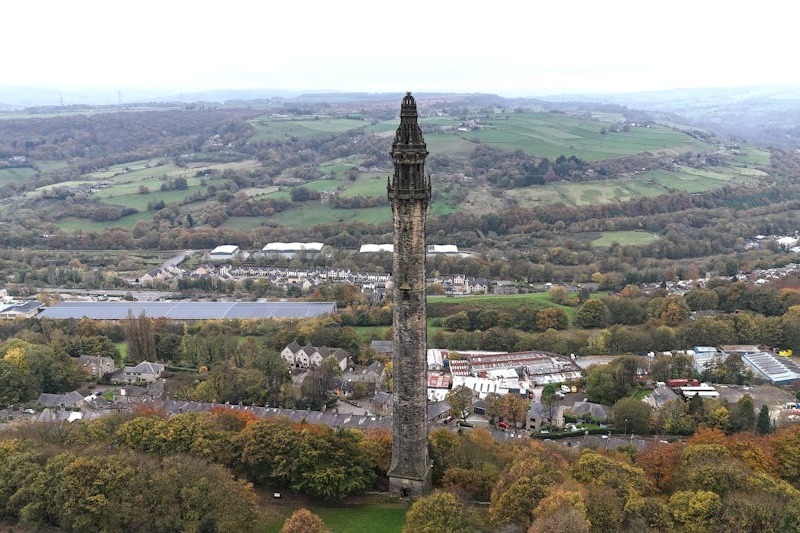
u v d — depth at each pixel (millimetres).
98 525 104500
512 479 115000
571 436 184375
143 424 138250
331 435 131000
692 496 107375
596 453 131625
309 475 122000
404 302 106812
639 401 192000
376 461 129875
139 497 106375
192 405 188125
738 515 102562
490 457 139000
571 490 104688
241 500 110438
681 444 141125
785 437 139000
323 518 117125
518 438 169625
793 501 105375
